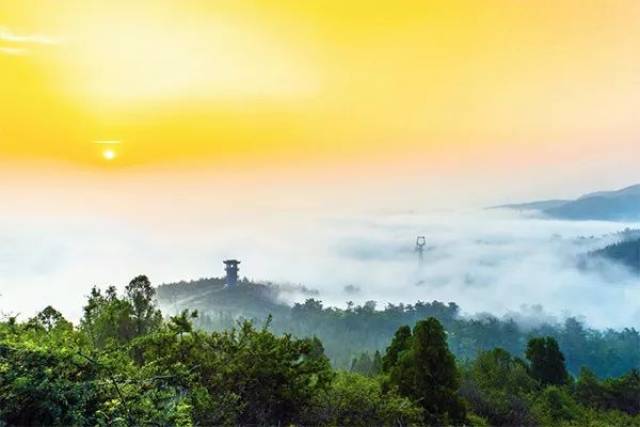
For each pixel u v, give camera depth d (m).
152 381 6.99
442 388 19.44
